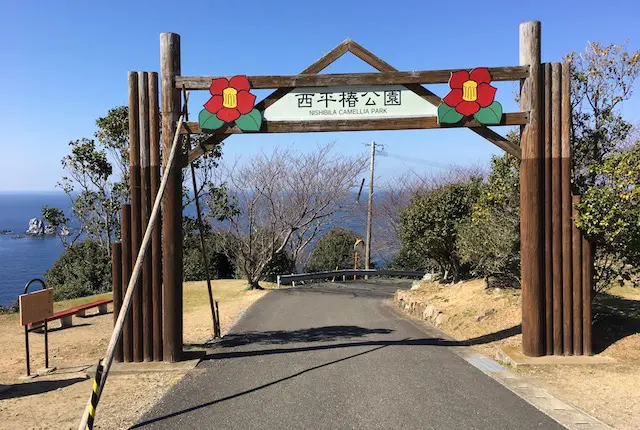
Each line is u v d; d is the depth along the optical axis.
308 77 6.66
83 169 17.39
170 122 6.72
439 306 11.22
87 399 5.27
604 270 7.15
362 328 10.03
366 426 4.34
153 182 6.78
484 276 11.88
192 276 22.42
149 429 4.32
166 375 6.16
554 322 6.61
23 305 6.47
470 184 14.53
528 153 6.61
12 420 4.63
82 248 20.34
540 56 6.59
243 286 19.88
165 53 6.71
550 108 6.63
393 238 32.69
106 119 16.45
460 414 4.58
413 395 5.17
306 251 31.27
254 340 8.59
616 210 6.14
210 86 6.70
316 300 16.19
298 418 4.55
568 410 4.64
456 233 13.41
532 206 6.58
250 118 6.68
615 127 8.61
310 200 22.31
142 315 6.77
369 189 28.77
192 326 10.36
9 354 8.00
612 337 7.03
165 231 6.69
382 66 6.68
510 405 4.80
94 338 9.29
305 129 6.72
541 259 6.61
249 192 20.42
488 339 8.03
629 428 4.18
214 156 17.17
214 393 5.34
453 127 6.67
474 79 6.54
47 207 20.44
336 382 5.69
